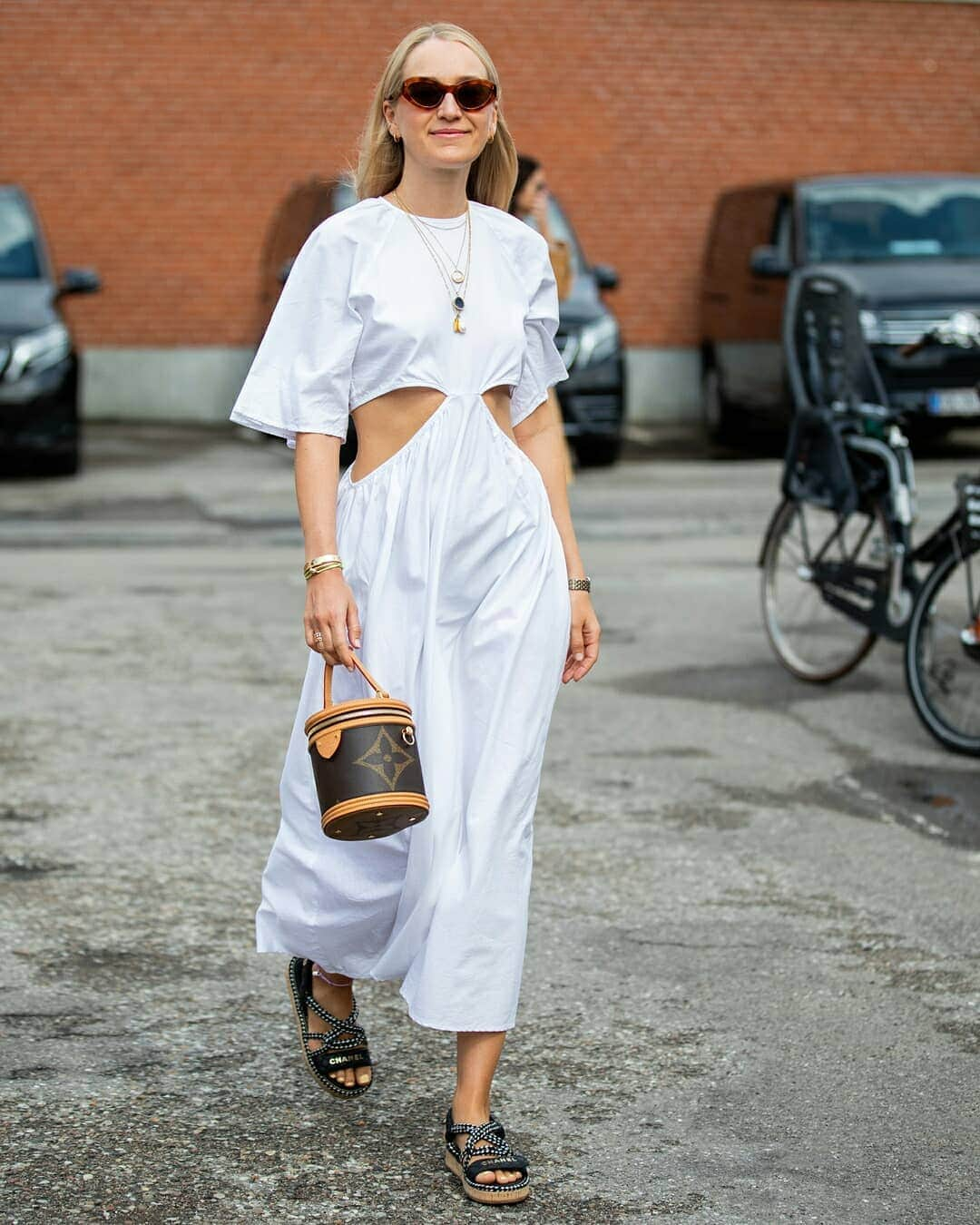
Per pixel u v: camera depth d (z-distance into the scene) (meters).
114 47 16.91
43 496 11.97
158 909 4.37
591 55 17.58
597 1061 3.53
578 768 5.69
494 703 3.01
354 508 3.08
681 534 10.87
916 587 6.23
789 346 6.78
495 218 3.15
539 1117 3.29
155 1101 3.33
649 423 17.89
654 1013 3.77
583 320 13.21
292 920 3.16
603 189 17.78
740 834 5.02
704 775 5.62
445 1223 2.89
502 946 2.99
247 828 5.02
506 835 2.99
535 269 3.18
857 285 12.99
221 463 14.09
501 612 3.03
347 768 2.83
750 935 4.23
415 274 3.02
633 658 7.36
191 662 7.14
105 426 17.00
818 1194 3.00
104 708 6.36
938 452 14.14
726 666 7.21
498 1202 2.94
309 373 3.02
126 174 17.08
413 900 3.03
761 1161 3.12
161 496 12.01
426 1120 3.28
